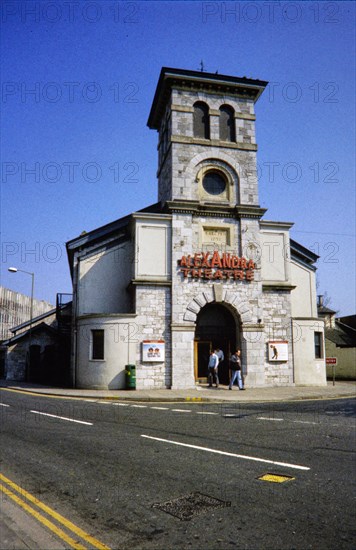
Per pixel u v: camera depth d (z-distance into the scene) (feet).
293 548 14.40
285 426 36.40
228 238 77.46
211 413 44.75
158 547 14.55
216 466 23.82
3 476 22.29
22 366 99.60
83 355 73.82
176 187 76.43
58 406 50.16
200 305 73.77
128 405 52.37
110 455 26.30
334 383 83.25
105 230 82.07
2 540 14.66
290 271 80.28
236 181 79.56
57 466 24.04
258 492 19.63
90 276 80.64
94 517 17.02
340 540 14.94
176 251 74.23
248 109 82.69
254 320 75.41
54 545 14.46
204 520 16.66
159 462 24.67
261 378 73.92
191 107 79.87
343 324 123.54
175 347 71.67
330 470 22.97
